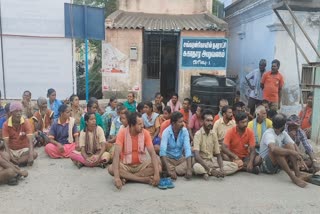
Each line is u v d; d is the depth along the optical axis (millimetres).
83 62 15617
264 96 8773
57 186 5086
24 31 8891
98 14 9375
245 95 12391
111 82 11062
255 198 4754
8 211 4266
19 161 5930
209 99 9094
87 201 4578
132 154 5289
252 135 5887
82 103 9477
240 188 5117
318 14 9625
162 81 12797
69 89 9352
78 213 4246
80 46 15320
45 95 9234
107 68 11016
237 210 4387
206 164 5547
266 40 10461
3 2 8703
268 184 5316
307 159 5891
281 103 9922
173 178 5430
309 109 8109
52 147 6477
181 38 10883
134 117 5129
